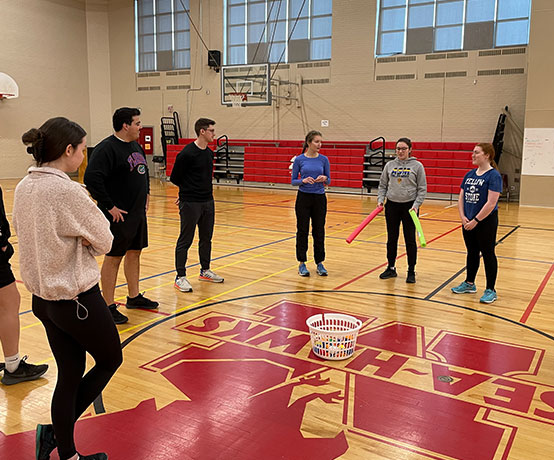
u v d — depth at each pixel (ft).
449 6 40.68
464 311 13.17
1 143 49.21
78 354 6.32
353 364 9.89
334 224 27.61
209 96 51.67
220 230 25.29
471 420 7.84
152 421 7.73
